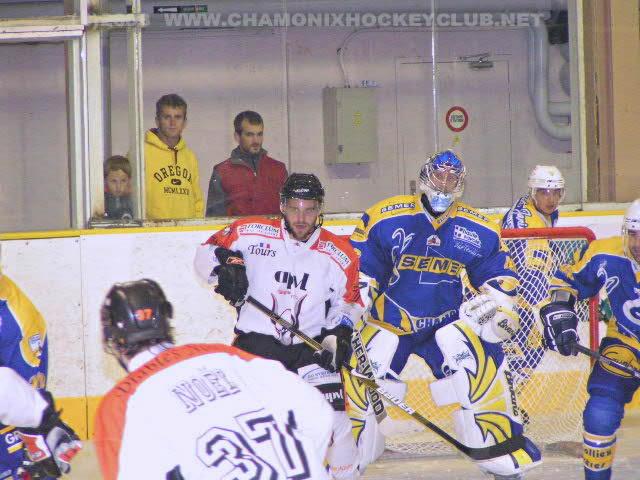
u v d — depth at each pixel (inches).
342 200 767.7
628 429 647.1
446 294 496.4
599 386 462.6
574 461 578.2
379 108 772.0
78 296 651.5
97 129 679.1
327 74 761.0
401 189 776.3
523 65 783.1
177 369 263.6
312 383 439.8
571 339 461.7
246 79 743.1
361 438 477.7
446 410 639.1
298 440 257.1
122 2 697.0
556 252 647.8
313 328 447.2
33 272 647.8
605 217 728.3
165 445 248.2
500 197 781.3
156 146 697.0
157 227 658.2
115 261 653.9
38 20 668.1
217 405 256.5
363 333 499.5
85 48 674.2
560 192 657.0
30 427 345.1
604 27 761.0
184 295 660.7
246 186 721.0
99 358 651.5
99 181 678.5
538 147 781.3
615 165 764.6
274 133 753.6
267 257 443.5
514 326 479.2
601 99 765.9
